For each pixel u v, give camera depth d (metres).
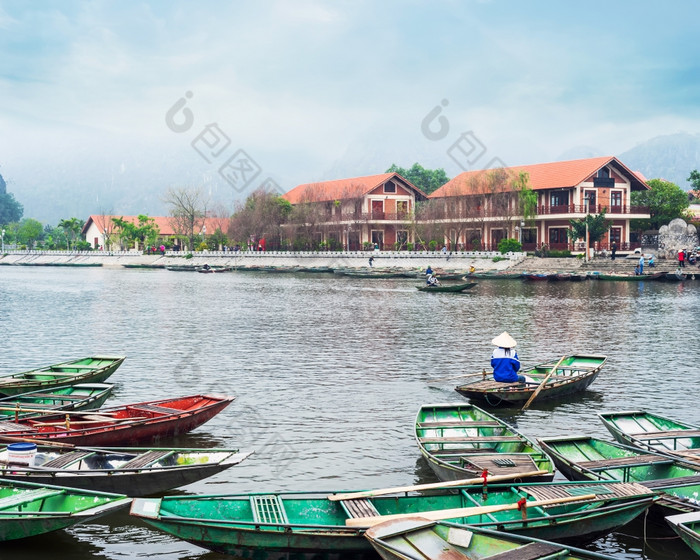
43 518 7.95
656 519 8.98
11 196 181.75
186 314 32.22
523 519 7.90
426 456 10.54
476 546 7.43
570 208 61.47
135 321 29.47
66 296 42.47
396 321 29.31
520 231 62.31
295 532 7.66
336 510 8.69
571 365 17.83
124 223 101.88
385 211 75.00
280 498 8.65
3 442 10.98
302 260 73.81
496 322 28.83
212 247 90.81
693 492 9.31
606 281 51.22
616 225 64.62
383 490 8.83
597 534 8.38
